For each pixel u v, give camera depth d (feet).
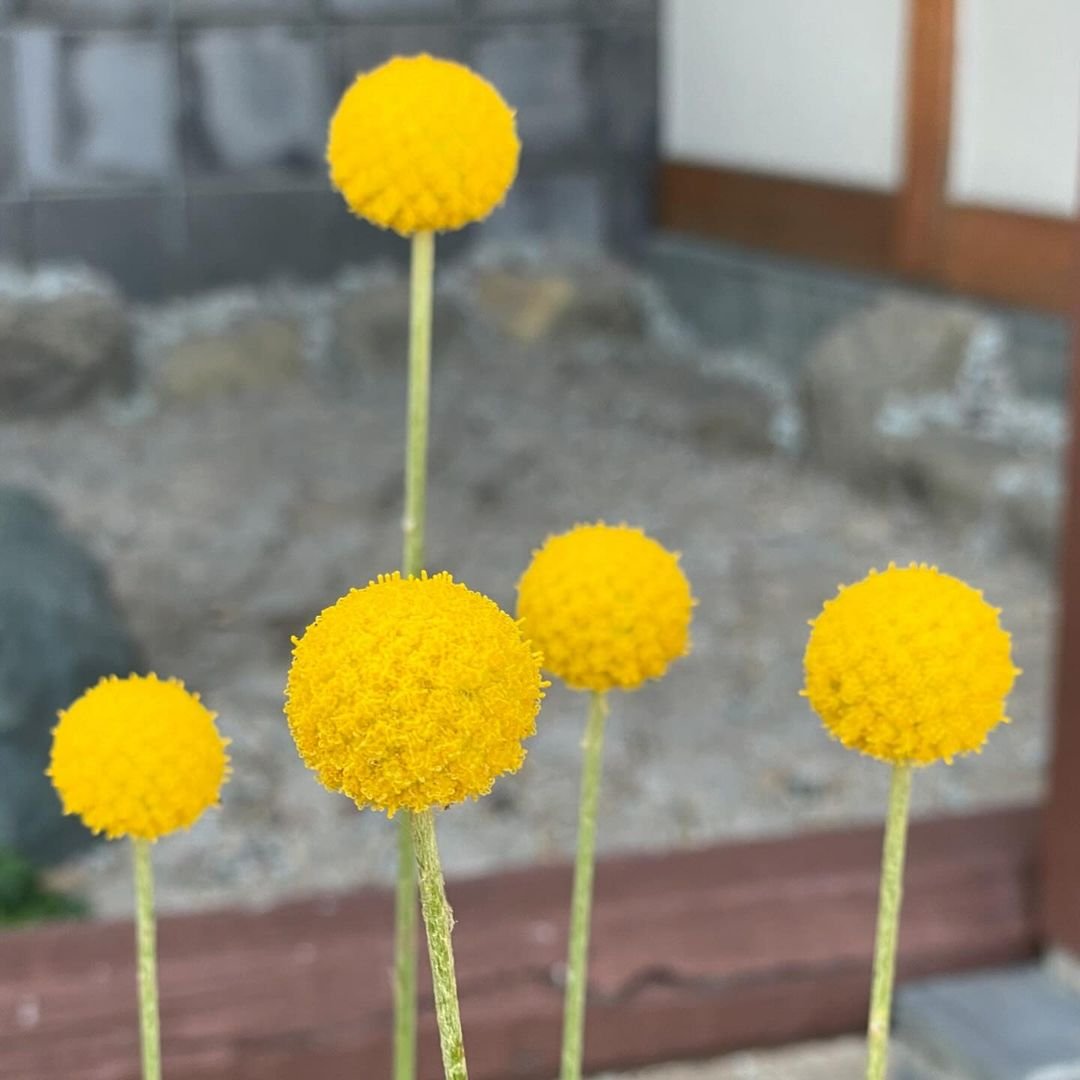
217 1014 6.98
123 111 25.73
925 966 7.70
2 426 23.32
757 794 12.37
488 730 2.10
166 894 11.09
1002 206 20.99
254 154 26.40
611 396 24.43
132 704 3.26
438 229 3.76
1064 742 7.61
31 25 25.13
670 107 28.12
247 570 17.54
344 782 2.14
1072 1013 7.48
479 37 27.30
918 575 2.92
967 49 21.43
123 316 24.57
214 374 24.67
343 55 26.58
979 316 20.33
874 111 23.36
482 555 18.24
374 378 25.40
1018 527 17.60
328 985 7.13
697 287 26.71
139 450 22.15
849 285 23.32
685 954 7.48
